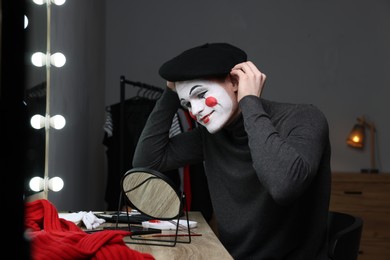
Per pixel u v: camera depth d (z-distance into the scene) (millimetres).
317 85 3971
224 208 1420
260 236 1345
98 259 842
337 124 3988
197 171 3170
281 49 3951
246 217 1363
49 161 1802
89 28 2867
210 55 1333
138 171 1213
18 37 455
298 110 1341
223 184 1429
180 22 3854
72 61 2287
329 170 1376
